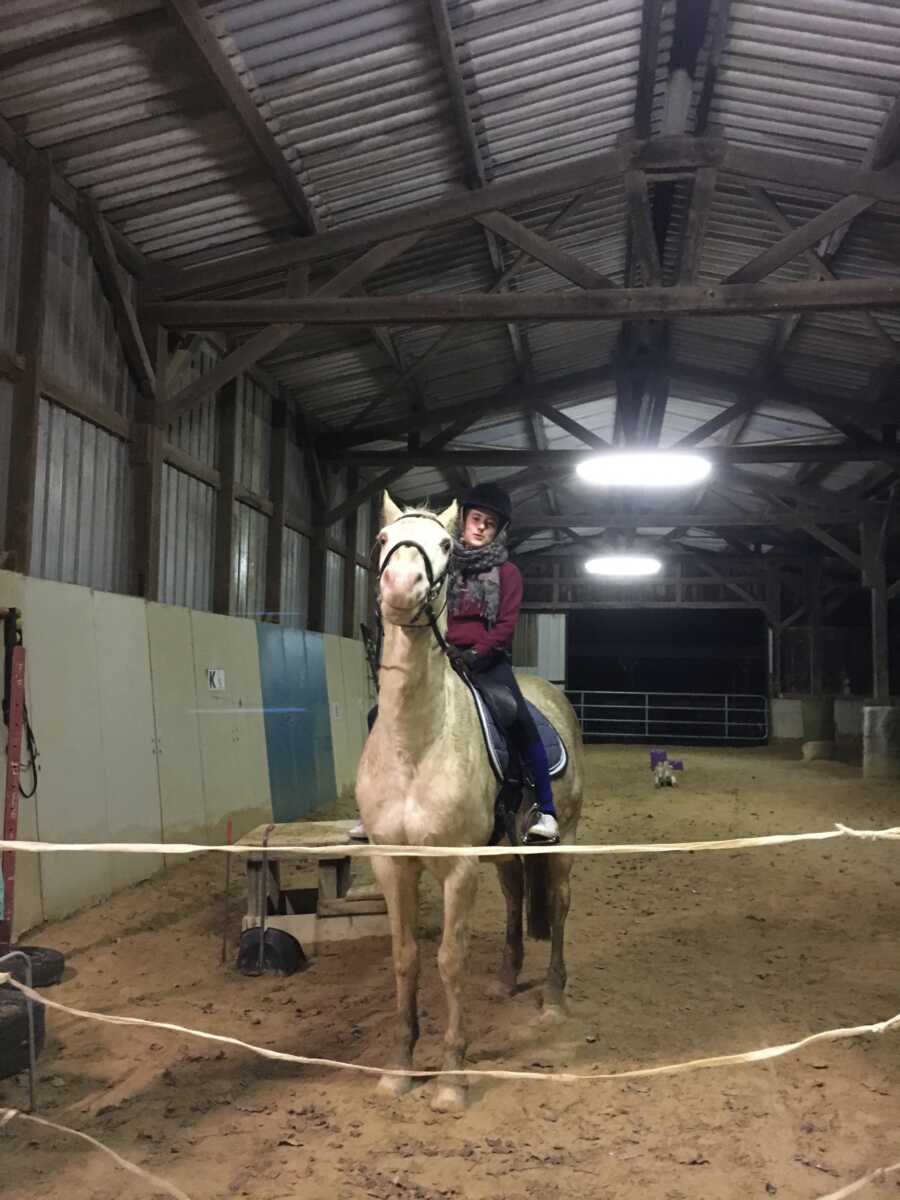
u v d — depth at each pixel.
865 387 12.04
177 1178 2.73
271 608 11.06
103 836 6.03
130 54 5.55
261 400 10.92
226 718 8.29
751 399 12.39
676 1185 2.74
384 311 7.57
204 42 5.37
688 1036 3.91
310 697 10.78
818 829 9.80
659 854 8.02
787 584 23.16
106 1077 3.44
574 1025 4.00
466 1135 3.03
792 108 7.19
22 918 5.12
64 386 6.48
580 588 24.09
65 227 6.61
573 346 12.05
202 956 4.98
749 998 4.41
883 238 8.35
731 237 9.26
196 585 9.12
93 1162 2.80
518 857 4.07
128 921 5.53
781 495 17.48
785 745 22.59
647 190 8.08
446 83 6.48
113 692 6.41
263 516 11.01
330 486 13.66
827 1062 3.64
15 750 4.66
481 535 3.82
